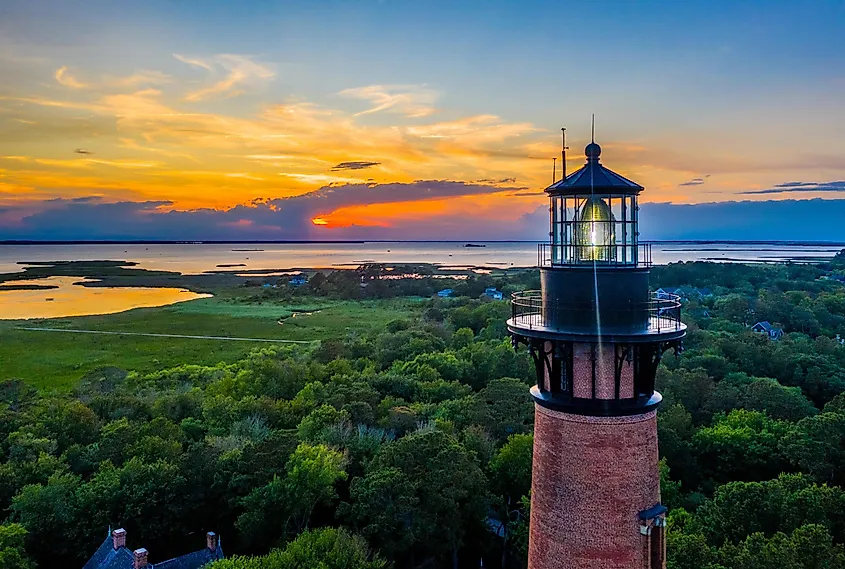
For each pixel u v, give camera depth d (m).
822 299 140.12
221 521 48.97
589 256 18.64
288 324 166.00
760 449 57.12
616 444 17.77
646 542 17.83
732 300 137.12
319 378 84.31
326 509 50.91
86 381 97.69
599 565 17.78
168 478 48.22
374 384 78.81
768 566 31.53
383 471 45.69
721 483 57.97
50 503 44.22
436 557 48.09
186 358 123.31
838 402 64.88
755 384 72.44
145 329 159.50
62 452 58.28
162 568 37.94
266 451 50.12
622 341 17.25
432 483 44.56
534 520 19.23
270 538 46.25
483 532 49.84
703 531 39.78
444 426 59.44
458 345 110.50
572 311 18.08
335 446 52.72
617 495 17.75
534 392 19.19
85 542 43.88
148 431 60.19
